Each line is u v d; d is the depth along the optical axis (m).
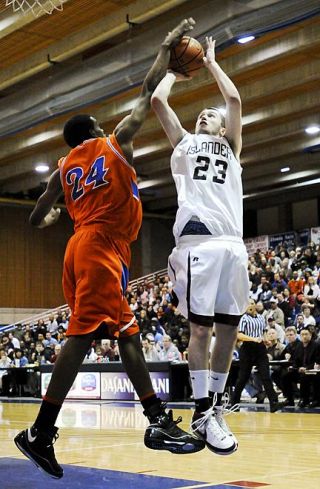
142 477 4.96
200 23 12.89
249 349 12.05
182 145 4.04
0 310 28.50
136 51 14.26
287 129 20.39
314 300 17.56
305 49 14.46
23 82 18.31
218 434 3.75
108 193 3.65
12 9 13.62
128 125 3.68
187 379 14.84
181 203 3.96
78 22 14.36
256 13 11.85
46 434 3.48
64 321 23.97
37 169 24.20
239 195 4.03
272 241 27.14
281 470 5.37
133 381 3.69
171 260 4.03
